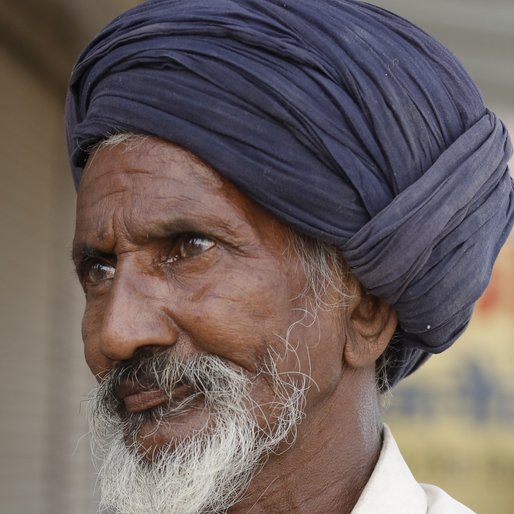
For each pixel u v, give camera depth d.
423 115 3.30
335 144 3.21
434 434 11.16
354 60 3.26
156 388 3.25
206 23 3.25
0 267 5.92
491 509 11.16
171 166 3.25
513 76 8.05
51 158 6.52
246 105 3.19
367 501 3.40
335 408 3.43
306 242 3.32
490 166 3.42
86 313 3.44
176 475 3.21
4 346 5.96
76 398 6.85
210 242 3.26
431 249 3.31
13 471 6.00
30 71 6.09
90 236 3.36
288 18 3.27
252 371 3.24
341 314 3.40
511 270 10.98
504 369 11.13
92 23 6.17
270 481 3.34
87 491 6.90
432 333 3.50
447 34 7.74
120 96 3.31
